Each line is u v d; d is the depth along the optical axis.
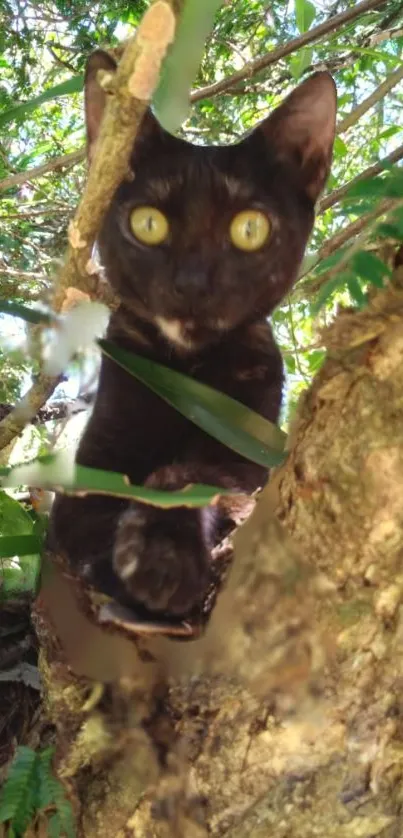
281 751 0.22
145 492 0.20
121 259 0.32
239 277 0.32
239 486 0.29
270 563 0.23
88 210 0.19
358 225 0.32
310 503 0.22
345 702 0.22
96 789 0.26
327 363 0.22
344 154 0.46
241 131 0.59
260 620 0.23
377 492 0.21
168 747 0.24
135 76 0.16
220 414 0.25
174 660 0.25
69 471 0.20
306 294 0.33
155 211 0.31
